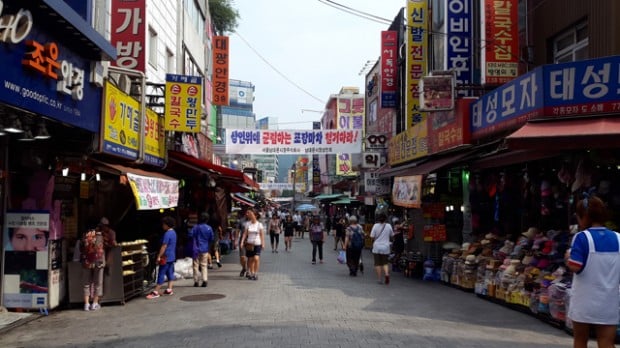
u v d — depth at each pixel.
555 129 8.19
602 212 5.18
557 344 6.91
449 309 9.48
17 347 6.81
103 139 9.12
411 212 15.71
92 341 7.07
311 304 9.84
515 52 12.41
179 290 11.70
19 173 9.02
